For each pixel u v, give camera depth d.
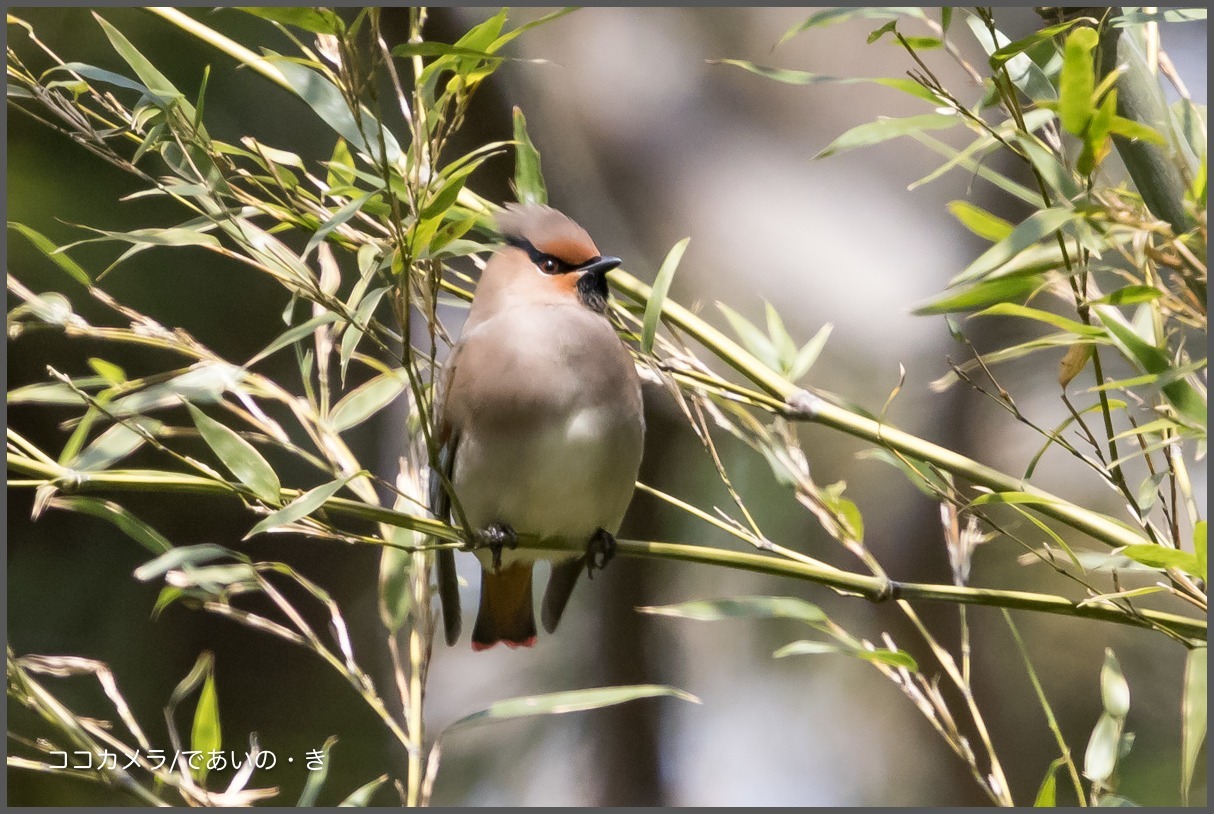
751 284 13.13
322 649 6.22
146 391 6.26
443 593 7.70
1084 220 5.20
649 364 6.57
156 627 11.62
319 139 11.23
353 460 6.76
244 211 6.50
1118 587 5.92
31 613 11.21
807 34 13.91
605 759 13.41
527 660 13.72
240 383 6.57
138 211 10.80
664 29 13.95
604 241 13.24
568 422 7.50
